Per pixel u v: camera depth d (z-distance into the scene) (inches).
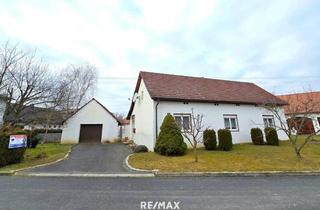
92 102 1062.4
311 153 510.3
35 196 232.8
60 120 1052.5
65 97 1132.5
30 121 938.7
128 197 229.3
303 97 1106.7
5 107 881.5
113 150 662.5
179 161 433.7
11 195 237.0
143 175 342.3
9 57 823.7
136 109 801.6
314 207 197.5
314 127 883.4
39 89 915.4
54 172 366.6
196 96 645.9
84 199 222.1
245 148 581.3
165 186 277.7
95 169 393.4
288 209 192.7
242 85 847.1
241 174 346.9
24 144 476.1
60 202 212.2
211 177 334.0
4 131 456.8
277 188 267.9
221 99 665.6
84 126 1031.6
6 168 399.9
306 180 313.4
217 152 531.5
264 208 195.5
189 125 587.2
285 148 579.8
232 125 669.9
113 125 1046.4
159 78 716.7
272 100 744.3
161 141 515.8
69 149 692.1
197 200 219.3
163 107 597.6
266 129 660.1
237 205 203.8
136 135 784.3
